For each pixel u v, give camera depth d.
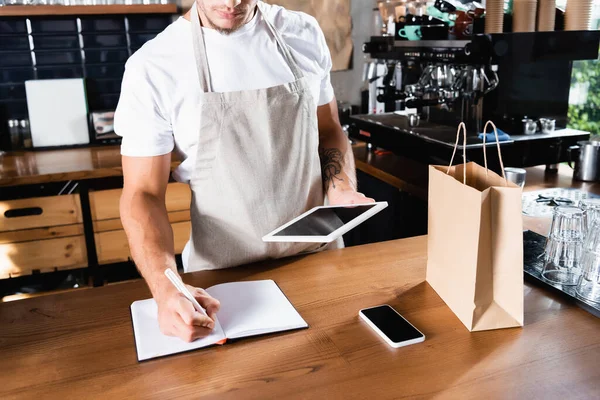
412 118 2.72
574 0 2.31
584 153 2.32
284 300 1.22
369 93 3.39
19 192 2.65
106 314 1.20
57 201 2.70
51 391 0.95
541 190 2.21
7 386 0.96
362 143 3.29
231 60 1.49
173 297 1.09
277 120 1.51
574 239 1.30
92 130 3.22
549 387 0.93
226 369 1.00
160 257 1.24
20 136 3.17
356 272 1.38
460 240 1.12
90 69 3.26
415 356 1.02
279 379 0.97
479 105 2.41
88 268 2.85
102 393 0.94
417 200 2.42
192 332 1.03
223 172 1.50
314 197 1.62
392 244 1.55
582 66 2.81
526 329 1.11
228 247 1.54
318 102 1.79
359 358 1.02
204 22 1.47
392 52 2.82
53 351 1.06
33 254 2.74
